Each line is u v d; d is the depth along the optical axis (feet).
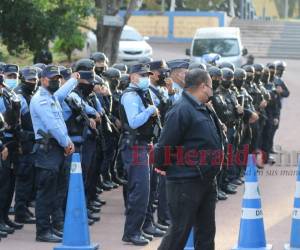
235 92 56.08
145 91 40.47
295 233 38.60
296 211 38.60
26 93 43.19
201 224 32.68
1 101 41.06
